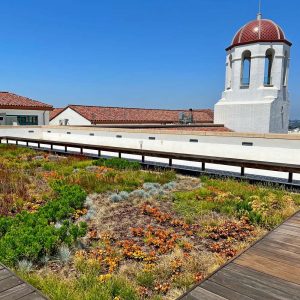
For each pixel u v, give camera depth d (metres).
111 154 17.98
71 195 8.10
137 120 34.59
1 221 6.09
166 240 5.98
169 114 40.41
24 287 3.79
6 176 11.27
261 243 4.96
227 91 26.92
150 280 4.47
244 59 26.19
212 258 5.27
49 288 4.09
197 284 3.74
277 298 3.44
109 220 7.19
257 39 24.38
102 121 31.59
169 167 13.20
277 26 25.03
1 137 23.50
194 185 10.73
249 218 7.12
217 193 9.16
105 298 3.90
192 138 16.39
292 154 13.01
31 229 5.57
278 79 25.20
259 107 24.81
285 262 4.30
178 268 4.91
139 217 7.38
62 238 5.66
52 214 6.93
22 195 8.93
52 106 33.50
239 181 10.91
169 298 4.15
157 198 8.92
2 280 3.97
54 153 18.81
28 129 27.83
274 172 12.75
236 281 3.80
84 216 7.35
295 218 6.25
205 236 6.25
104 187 9.83
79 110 33.88
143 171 13.10
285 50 25.23
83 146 17.12
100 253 5.36
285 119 26.56
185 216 7.37
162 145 17.52
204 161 12.30
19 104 30.92
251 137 14.26
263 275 3.95
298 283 3.76
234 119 26.25
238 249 5.59
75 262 5.06
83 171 12.31
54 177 11.29
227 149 15.00
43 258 5.14
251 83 25.34
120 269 4.92
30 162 14.83
